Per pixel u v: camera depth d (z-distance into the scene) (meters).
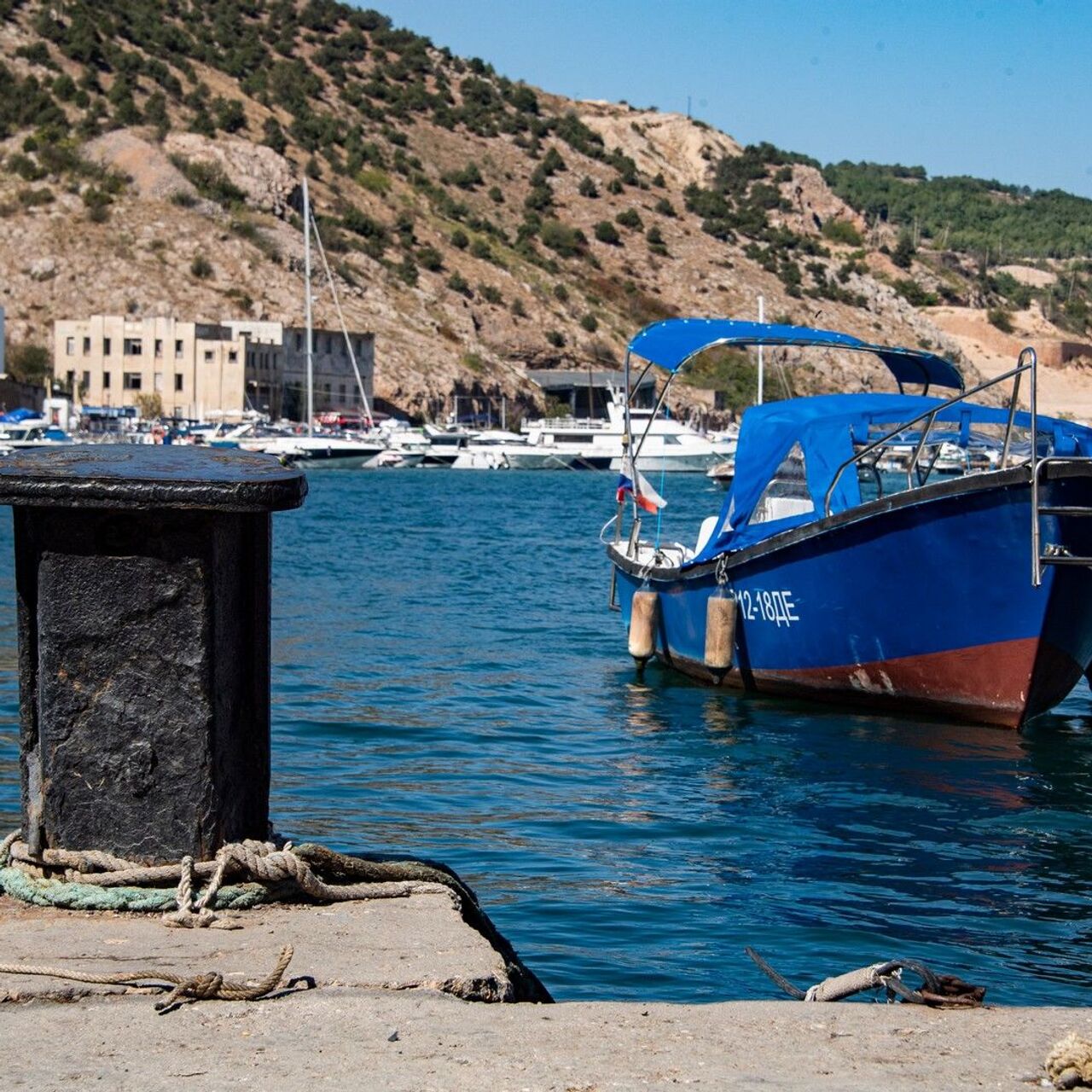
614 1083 3.94
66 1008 4.48
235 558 5.68
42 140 141.12
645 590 20.81
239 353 113.44
